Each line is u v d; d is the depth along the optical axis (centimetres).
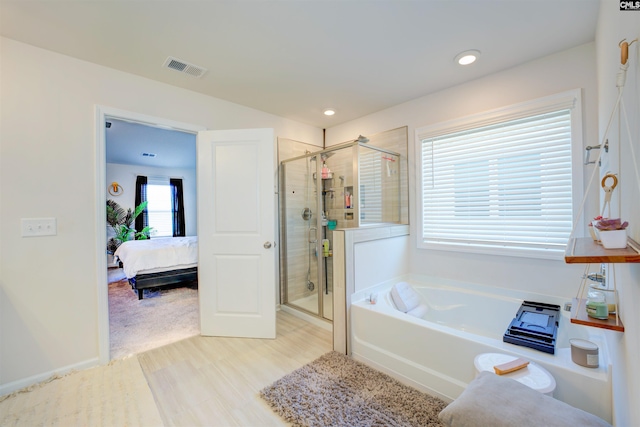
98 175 216
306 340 260
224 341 257
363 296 244
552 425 92
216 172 268
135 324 297
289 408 165
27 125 191
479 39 198
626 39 98
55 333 200
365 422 153
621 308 116
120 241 601
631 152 92
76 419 160
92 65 217
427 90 278
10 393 182
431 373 179
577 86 206
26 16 165
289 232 349
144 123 246
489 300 246
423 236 297
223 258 267
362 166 285
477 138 260
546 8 167
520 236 237
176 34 187
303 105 312
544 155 224
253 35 190
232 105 301
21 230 188
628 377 97
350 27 183
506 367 135
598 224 92
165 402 174
